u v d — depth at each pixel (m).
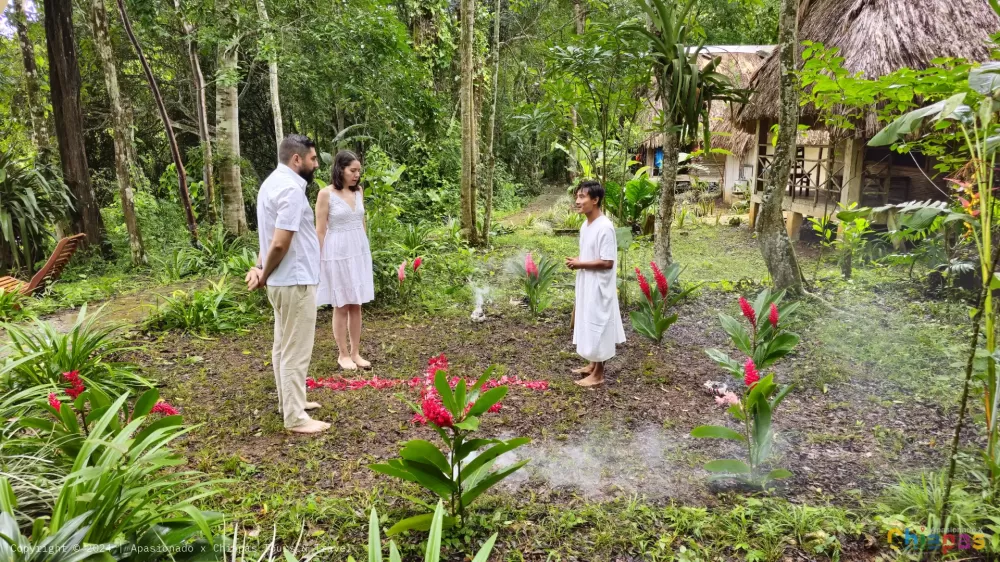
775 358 3.32
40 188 7.45
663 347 4.70
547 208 16.70
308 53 8.45
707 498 2.58
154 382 3.89
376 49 8.59
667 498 2.58
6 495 1.62
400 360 4.49
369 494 2.58
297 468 2.81
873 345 4.31
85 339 3.60
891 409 3.46
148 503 1.93
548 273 5.61
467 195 9.34
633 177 11.18
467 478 2.45
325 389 3.88
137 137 11.98
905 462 2.85
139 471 1.89
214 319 5.21
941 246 5.31
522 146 19.05
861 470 2.80
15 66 9.90
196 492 2.52
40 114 8.08
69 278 7.25
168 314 5.20
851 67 5.89
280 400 3.44
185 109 11.50
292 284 3.08
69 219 7.88
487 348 4.77
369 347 4.80
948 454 2.89
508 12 15.05
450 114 14.01
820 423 3.34
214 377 4.11
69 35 7.69
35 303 5.71
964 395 2.19
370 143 11.52
